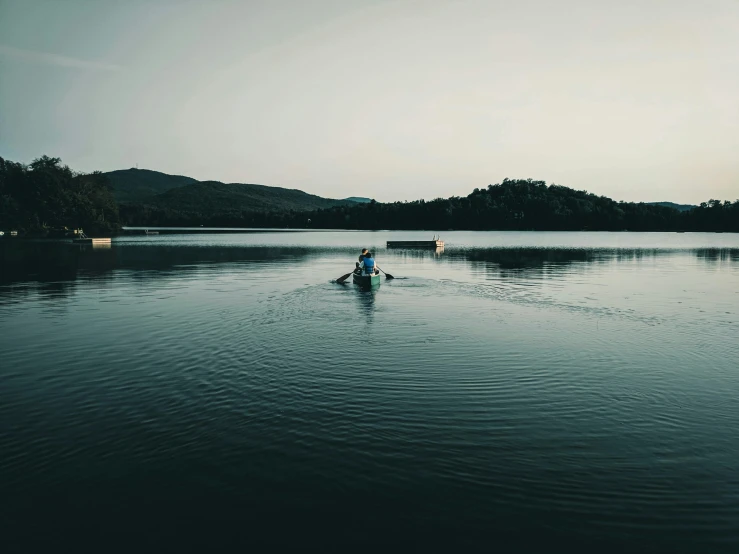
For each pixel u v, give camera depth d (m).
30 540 5.56
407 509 6.04
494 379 10.48
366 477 6.68
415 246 65.94
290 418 8.45
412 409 8.85
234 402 9.13
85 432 7.96
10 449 7.43
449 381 10.32
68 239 90.19
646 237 112.50
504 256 49.12
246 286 25.19
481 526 5.74
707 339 13.96
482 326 15.62
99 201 130.12
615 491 6.38
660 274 31.41
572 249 62.44
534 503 6.14
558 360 11.84
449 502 6.16
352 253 53.47
